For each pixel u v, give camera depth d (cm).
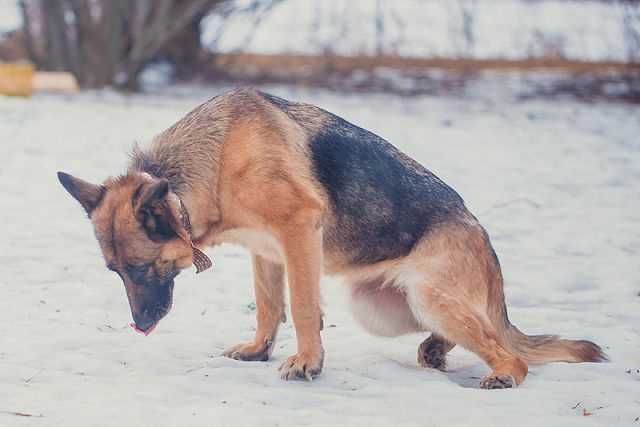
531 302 1061
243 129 776
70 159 1759
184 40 3369
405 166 836
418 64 3531
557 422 650
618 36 3550
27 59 3262
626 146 2217
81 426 625
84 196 750
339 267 830
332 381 757
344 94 3064
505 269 1188
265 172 764
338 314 1003
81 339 841
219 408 666
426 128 2400
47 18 3048
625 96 3131
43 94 2811
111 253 738
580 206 1572
